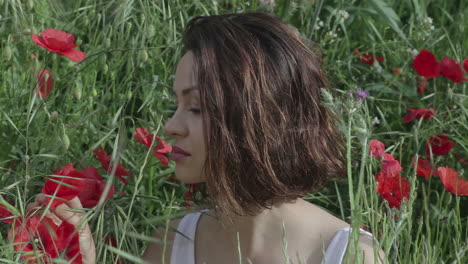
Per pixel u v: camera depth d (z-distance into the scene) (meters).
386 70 3.06
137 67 2.25
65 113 2.22
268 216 1.54
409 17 3.55
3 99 2.12
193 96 1.45
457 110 2.61
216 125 1.42
